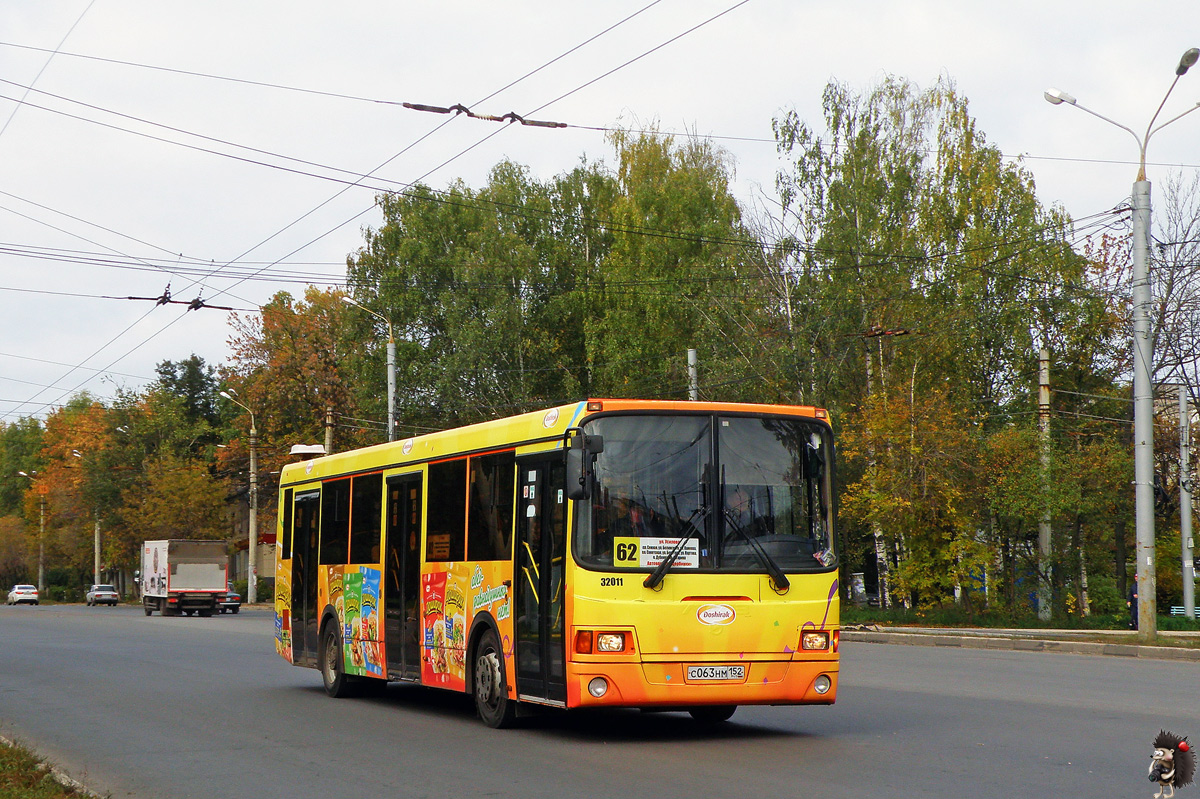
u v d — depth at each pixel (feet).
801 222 143.33
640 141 187.01
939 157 147.54
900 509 111.14
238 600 185.57
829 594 37.35
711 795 27.37
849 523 130.72
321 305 228.02
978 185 144.77
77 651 88.89
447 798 27.96
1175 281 124.77
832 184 140.15
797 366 130.11
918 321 131.34
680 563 36.06
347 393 216.13
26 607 257.75
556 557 37.06
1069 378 143.54
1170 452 131.95
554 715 44.80
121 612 205.05
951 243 141.69
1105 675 59.72
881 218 140.05
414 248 176.45
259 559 306.55
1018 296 140.67
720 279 140.77
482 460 42.70
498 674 40.75
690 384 121.29
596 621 35.40
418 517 47.52
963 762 31.63
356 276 190.19
